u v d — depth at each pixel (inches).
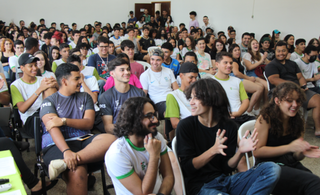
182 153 56.6
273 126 63.3
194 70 91.7
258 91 136.0
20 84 96.7
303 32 295.7
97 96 116.4
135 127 46.8
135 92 90.9
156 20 431.5
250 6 332.8
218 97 55.0
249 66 164.2
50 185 71.4
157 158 47.5
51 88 91.9
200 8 388.8
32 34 295.1
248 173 52.7
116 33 283.6
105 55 148.8
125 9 456.1
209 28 355.6
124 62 86.1
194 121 58.8
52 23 411.2
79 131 73.3
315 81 157.2
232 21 353.1
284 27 308.3
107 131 84.9
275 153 61.4
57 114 72.4
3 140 69.0
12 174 46.7
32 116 92.4
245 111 104.7
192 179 57.6
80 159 62.4
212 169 58.2
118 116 49.1
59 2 424.5
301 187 56.3
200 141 58.5
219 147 51.1
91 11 441.7
